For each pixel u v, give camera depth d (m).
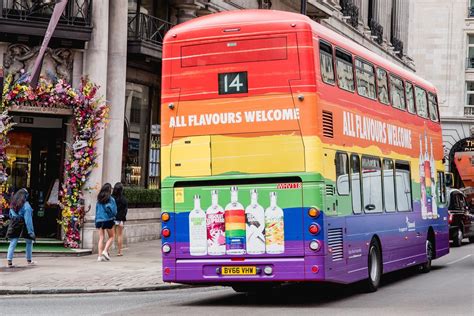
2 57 23.94
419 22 74.12
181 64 14.91
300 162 14.12
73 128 24.67
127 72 28.09
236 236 14.46
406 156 19.80
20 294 16.88
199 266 14.67
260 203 14.36
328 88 14.77
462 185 49.22
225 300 15.91
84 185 24.67
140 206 28.50
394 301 15.39
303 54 14.20
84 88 24.44
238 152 14.47
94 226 24.67
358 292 16.97
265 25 14.42
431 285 18.47
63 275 19.22
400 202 19.11
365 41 52.31
